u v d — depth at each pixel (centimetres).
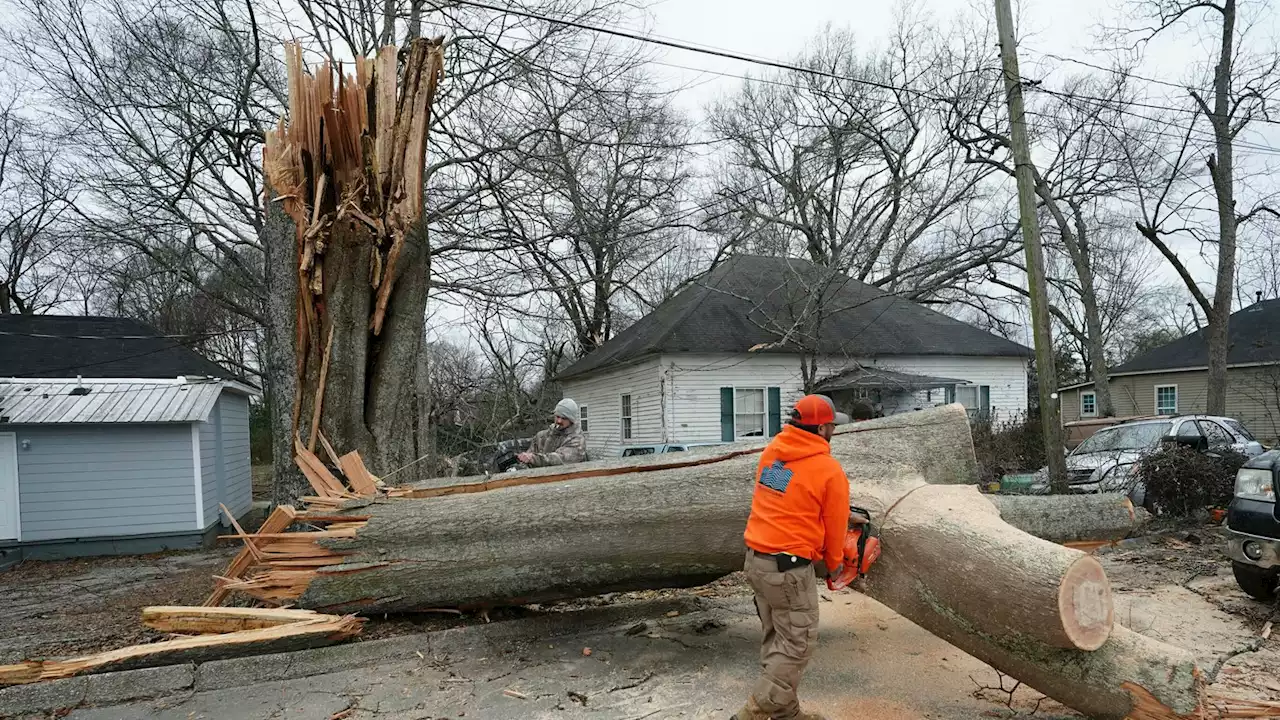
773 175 1842
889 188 1619
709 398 1655
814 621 321
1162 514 881
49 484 1148
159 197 1397
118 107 1318
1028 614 313
